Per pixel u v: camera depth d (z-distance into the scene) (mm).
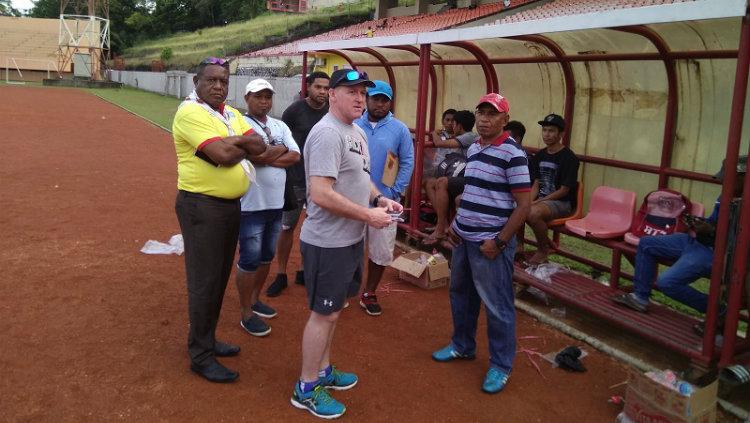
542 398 3936
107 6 51594
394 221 3588
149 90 43281
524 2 19328
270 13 54469
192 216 3664
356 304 5430
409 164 5375
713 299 3928
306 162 3469
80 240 6844
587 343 4824
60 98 30531
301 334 4688
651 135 5965
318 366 3578
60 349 4156
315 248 3406
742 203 3754
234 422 3428
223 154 3467
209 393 3717
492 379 3965
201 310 3764
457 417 3643
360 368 4191
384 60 9008
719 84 5332
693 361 4062
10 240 6656
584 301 5008
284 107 24344
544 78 6973
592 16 4543
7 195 8844
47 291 5207
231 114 3885
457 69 8328
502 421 3633
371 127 5309
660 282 4504
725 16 3662
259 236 4453
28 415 3348
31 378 3742
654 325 4539
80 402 3518
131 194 9555
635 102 6074
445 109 8672
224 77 3674
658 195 5504
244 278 4500
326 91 5523
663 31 5109
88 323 4613
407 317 5199
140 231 7410
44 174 10648
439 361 4363
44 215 7875
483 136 3926
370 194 3639
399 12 29016
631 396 3502
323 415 3506
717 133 5414
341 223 3373
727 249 3928
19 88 36750
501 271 3885
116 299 5137
